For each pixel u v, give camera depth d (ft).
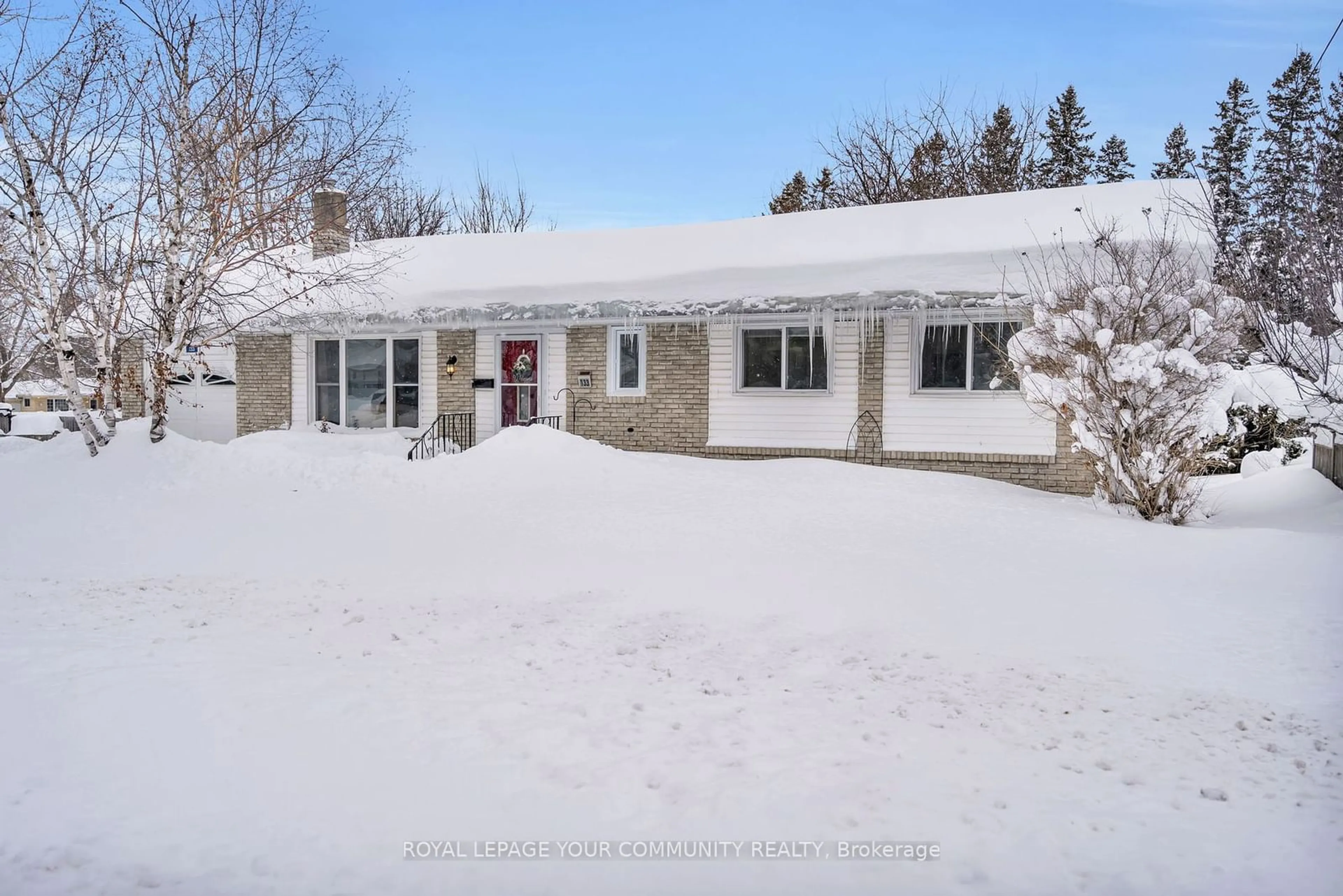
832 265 46.50
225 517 35.94
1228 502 40.27
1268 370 36.96
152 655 18.37
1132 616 22.36
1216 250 39.70
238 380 61.46
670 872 10.49
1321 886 10.28
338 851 10.89
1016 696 16.84
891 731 14.96
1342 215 34.60
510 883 10.25
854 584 25.16
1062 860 10.81
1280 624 21.52
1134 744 14.51
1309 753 14.20
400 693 16.26
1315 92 42.06
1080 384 35.37
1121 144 123.44
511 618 22.35
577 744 14.11
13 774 12.78
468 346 55.52
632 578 26.30
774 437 49.29
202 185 45.16
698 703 16.25
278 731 14.30
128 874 10.40
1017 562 27.66
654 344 51.47
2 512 37.17
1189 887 10.26
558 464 42.93
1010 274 42.19
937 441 46.26
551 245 57.93
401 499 38.65
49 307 43.60
